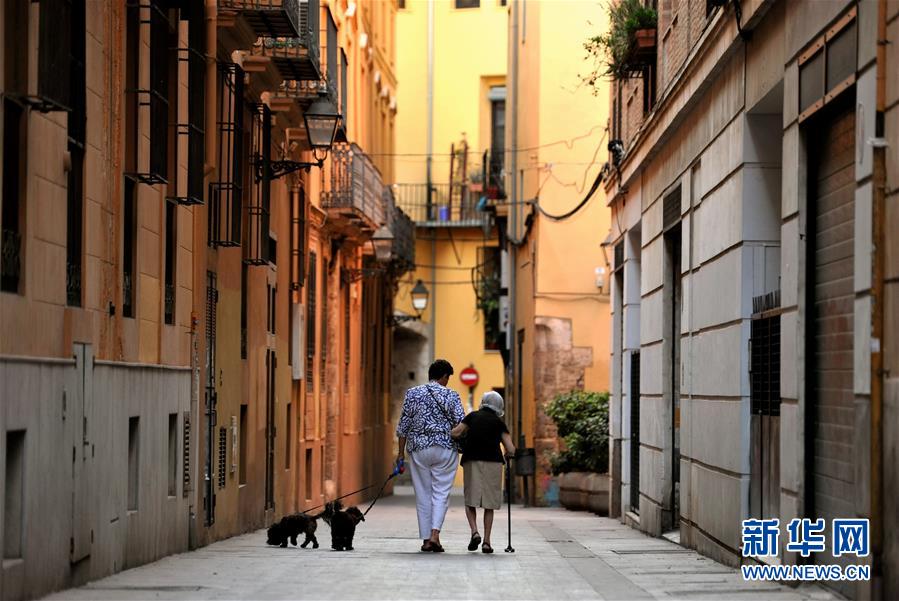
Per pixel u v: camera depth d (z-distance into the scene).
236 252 32.84
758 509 21.67
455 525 37.34
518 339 64.81
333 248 54.78
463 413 24.88
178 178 26.11
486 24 87.69
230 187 30.25
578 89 56.19
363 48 63.97
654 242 33.44
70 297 19.05
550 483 55.16
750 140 22.41
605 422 48.31
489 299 83.06
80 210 19.45
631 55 33.97
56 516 17.45
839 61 16.88
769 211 22.38
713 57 24.22
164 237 24.98
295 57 33.94
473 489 24.53
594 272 56.00
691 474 27.06
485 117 87.81
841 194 17.39
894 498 14.66
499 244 76.44
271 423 39.34
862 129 15.80
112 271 21.27
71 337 18.33
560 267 56.00
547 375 55.75
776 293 21.08
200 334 28.22
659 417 32.34
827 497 17.73
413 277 85.38
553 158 56.25
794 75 18.98
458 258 85.62
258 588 17.94
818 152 18.50
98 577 19.67
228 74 30.69
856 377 15.83
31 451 16.39
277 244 40.38
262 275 37.09
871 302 15.29
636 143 34.78
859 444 15.69
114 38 21.27
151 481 23.64
